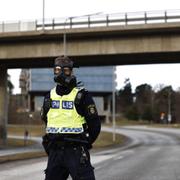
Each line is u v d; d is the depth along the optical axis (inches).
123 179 1032.2
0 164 1504.7
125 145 3654.0
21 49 3011.8
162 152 2246.6
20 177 1070.4
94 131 381.1
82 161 373.1
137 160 1667.1
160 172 1201.4
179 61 3102.9
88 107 381.1
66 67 385.7
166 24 2723.9
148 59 3038.9
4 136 3380.9
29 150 2632.9
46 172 383.6
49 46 2965.1
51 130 381.1
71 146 376.2
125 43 2834.6
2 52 3041.3
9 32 2952.8
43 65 3361.2
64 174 383.2
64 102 382.0
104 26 2815.0
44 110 391.9
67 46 2933.1
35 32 2913.4
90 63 3238.2
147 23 2755.9
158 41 2785.4
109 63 3228.3
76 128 379.2
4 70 3361.2
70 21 2878.9
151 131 6215.6
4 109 3368.6
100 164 1472.7
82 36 2888.8
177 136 5167.3
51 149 381.7
